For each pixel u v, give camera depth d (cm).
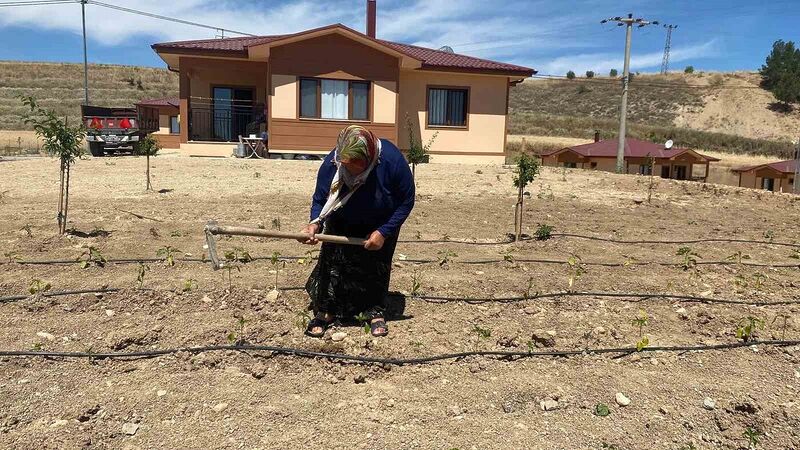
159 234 684
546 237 722
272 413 340
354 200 405
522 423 340
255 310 463
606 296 514
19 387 357
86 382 365
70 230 668
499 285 532
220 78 1962
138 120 2414
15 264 544
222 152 1855
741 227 873
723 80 9219
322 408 346
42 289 479
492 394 364
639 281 556
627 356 415
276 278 505
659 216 941
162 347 406
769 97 8488
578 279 557
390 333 431
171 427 327
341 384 370
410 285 527
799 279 585
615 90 9119
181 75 1809
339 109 1791
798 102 8325
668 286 534
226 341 413
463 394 363
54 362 383
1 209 805
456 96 1938
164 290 486
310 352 395
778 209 1067
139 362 387
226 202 894
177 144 2556
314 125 1778
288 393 359
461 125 1948
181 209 830
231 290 491
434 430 330
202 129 1961
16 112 4938
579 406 357
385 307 454
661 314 485
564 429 336
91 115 2308
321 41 1747
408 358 396
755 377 393
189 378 371
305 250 632
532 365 399
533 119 6725
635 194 1148
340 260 420
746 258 632
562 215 909
